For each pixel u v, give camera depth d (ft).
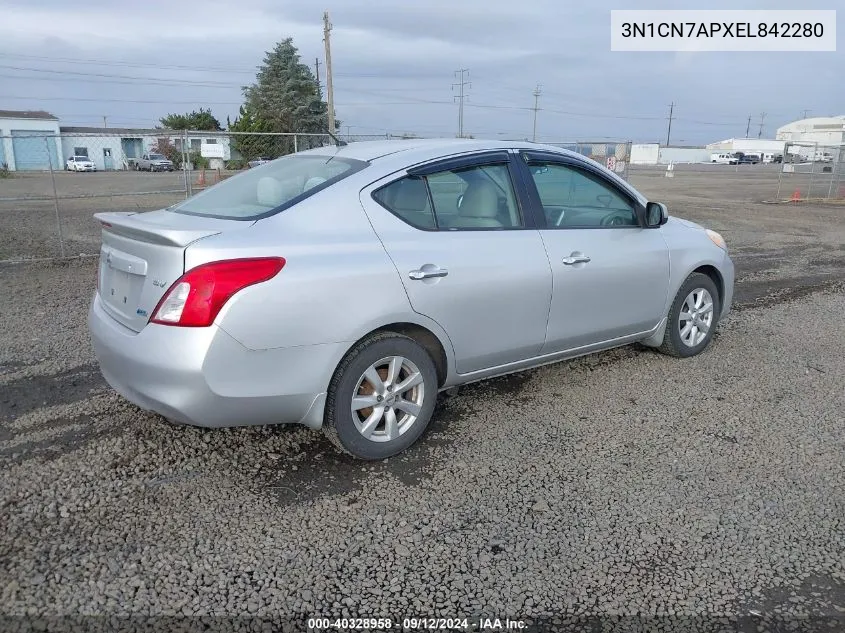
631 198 15.97
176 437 12.79
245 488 11.05
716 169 200.44
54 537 9.59
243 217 11.23
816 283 29.58
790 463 12.21
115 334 10.94
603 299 14.96
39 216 52.85
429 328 12.06
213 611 8.21
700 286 17.62
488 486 11.25
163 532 9.78
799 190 97.40
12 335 19.31
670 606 8.46
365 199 11.72
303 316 10.51
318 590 8.64
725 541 9.80
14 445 12.41
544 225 13.98
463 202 12.93
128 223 10.95
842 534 10.01
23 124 186.39
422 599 8.53
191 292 9.89
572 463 12.09
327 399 11.24
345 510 10.46
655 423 13.85
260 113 192.44
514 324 13.33
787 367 17.49
